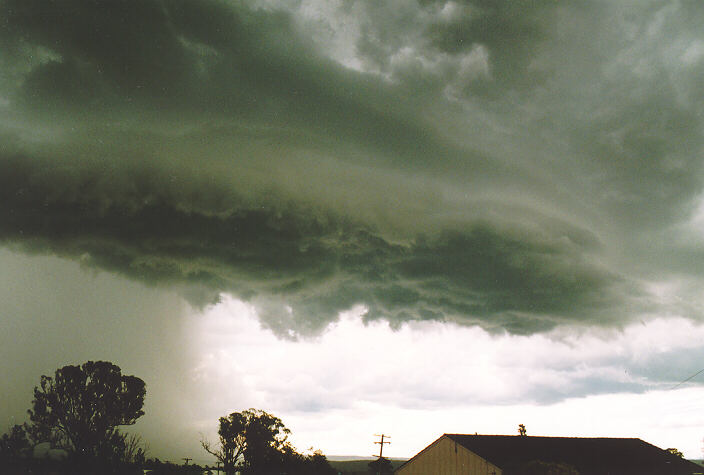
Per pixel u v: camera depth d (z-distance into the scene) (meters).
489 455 41.59
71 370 41.03
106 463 39.81
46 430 39.88
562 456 44.50
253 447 54.69
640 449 49.75
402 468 46.91
